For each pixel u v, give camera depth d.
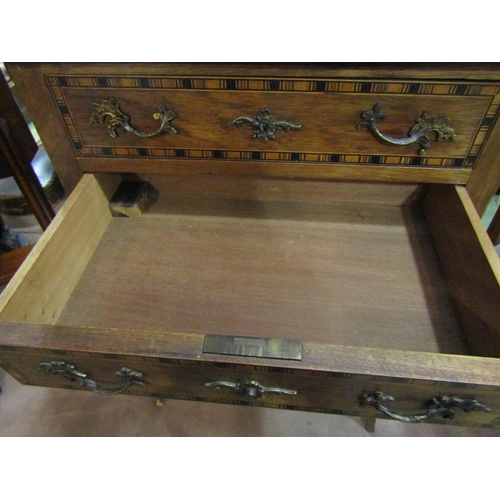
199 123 0.54
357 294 0.58
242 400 0.51
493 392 0.38
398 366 0.38
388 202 0.71
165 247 0.66
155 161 0.60
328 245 0.66
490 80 0.46
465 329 0.53
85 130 0.58
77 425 0.86
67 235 0.58
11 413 0.88
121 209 0.70
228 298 0.59
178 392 0.51
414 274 0.61
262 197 0.74
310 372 0.39
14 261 1.04
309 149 0.56
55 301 0.57
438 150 0.53
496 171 0.54
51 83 0.53
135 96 0.53
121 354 0.41
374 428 0.84
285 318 0.56
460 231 0.55
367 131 0.53
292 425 0.86
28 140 0.87
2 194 1.15
